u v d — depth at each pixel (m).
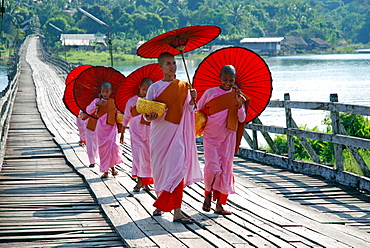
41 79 61.41
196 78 10.59
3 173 14.70
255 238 8.85
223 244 8.59
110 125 13.66
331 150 21.33
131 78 12.23
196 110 10.23
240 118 10.12
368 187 11.84
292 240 8.71
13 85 42.22
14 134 23.02
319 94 62.94
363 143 11.85
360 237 8.98
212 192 11.32
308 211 10.56
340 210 10.73
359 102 54.28
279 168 15.19
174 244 8.66
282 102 15.16
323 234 9.04
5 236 9.44
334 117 12.97
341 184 12.77
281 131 15.22
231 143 10.16
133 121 12.22
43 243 9.11
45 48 142.38
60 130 23.80
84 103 14.37
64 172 14.90
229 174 10.20
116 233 9.55
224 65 10.53
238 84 10.77
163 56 9.69
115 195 11.91
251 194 11.82
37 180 13.87
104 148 13.58
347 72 104.12
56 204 11.44
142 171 12.07
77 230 9.73
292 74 102.56
